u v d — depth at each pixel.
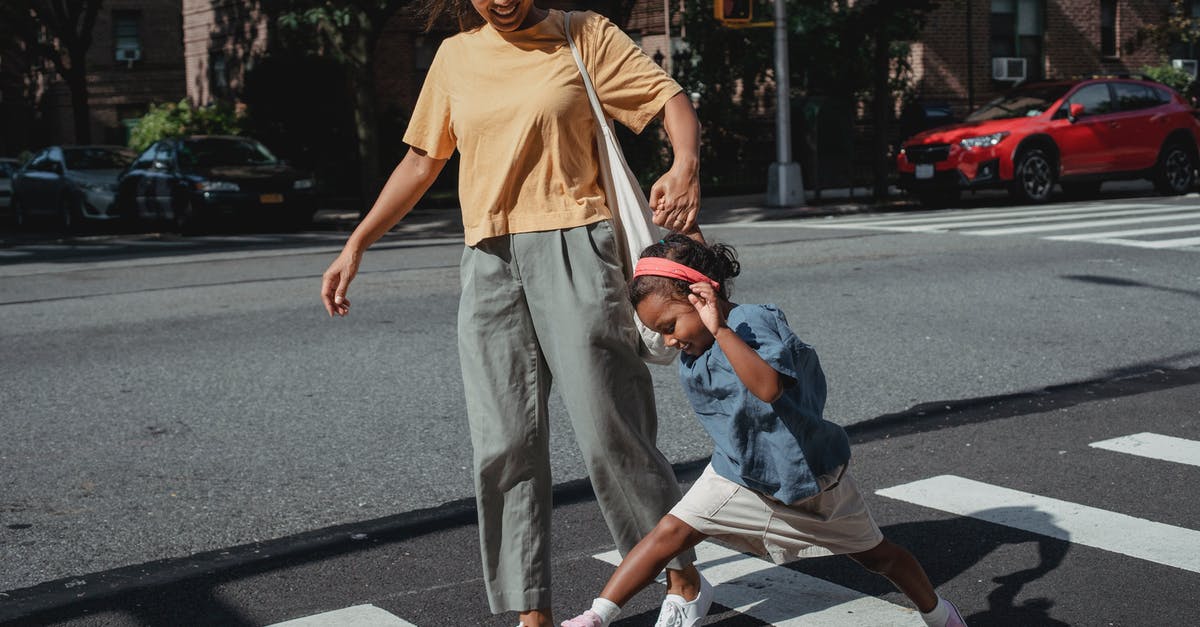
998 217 16.75
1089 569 4.06
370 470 5.40
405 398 6.77
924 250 13.04
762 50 24.31
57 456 5.68
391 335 8.71
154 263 13.88
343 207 24.11
